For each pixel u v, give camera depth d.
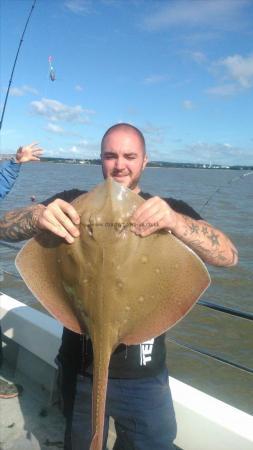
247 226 11.38
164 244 1.03
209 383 3.86
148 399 1.27
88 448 1.33
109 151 1.31
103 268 1.02
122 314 1.04
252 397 3.66
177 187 24.44
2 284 6.07
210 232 1.14
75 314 1.10
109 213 1.02
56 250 1.08
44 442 1.71
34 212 1.13
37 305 5.36
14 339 2.13
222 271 7.09
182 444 1.50
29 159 2.10
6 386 2.01
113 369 1.27
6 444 1.69
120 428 1.35
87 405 1.33
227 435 1.37
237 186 38.06
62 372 1.38
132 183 1.33
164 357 1.33
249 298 5.93
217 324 5.02
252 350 4.43
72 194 1.39
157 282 1.03
